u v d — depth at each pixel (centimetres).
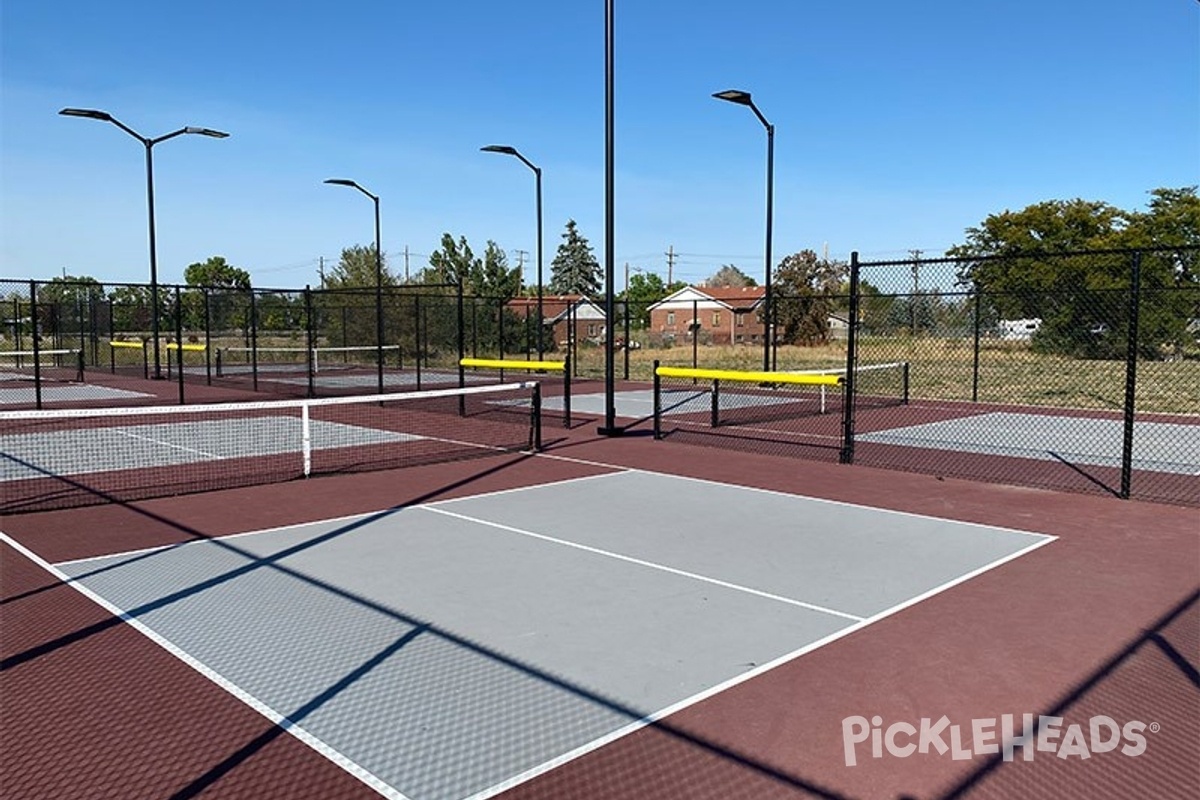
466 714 441
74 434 1612
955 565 722
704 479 1134
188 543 794
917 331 3497
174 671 495
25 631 561
